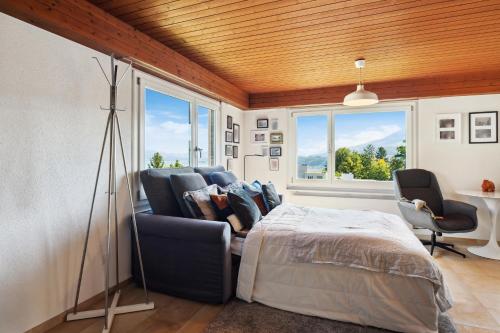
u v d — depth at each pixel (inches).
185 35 98.6
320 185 185.6
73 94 81.7
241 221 99.7
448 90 146.6
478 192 141.6
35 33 71.3
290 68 134.3
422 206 132.0
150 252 95.1
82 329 74.8
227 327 75.7
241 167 195.6
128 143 103.3
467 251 138.9
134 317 80.3
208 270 86.5
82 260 78.9
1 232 64.9
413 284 72.8
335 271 80.0
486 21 88.4
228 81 157.2
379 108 171.8
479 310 84.7
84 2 75.9
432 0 76.7
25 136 69.6
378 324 75.2
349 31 95.4
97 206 89.7
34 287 71.4
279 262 85.8
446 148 157.2
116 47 85.4
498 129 148.9
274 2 77.7
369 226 93.8
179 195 103.4
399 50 112.0
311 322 78.2
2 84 64.7
